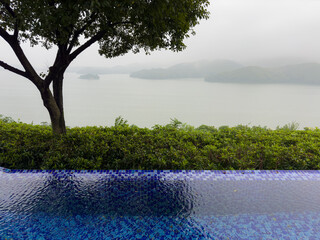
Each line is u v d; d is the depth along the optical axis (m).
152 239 3.30
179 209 3.97
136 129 7.41
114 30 5.89
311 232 3.48
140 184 4.69
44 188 4.50
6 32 5.23
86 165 5.18
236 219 3.75
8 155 5.32
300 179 4.91
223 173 5.09
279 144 6.27
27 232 3.41
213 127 9.85
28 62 5.62
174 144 5.98
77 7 3.86
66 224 3.58
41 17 4.02
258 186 4.69
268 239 3.35
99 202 4.13
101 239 3.29
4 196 4.23
